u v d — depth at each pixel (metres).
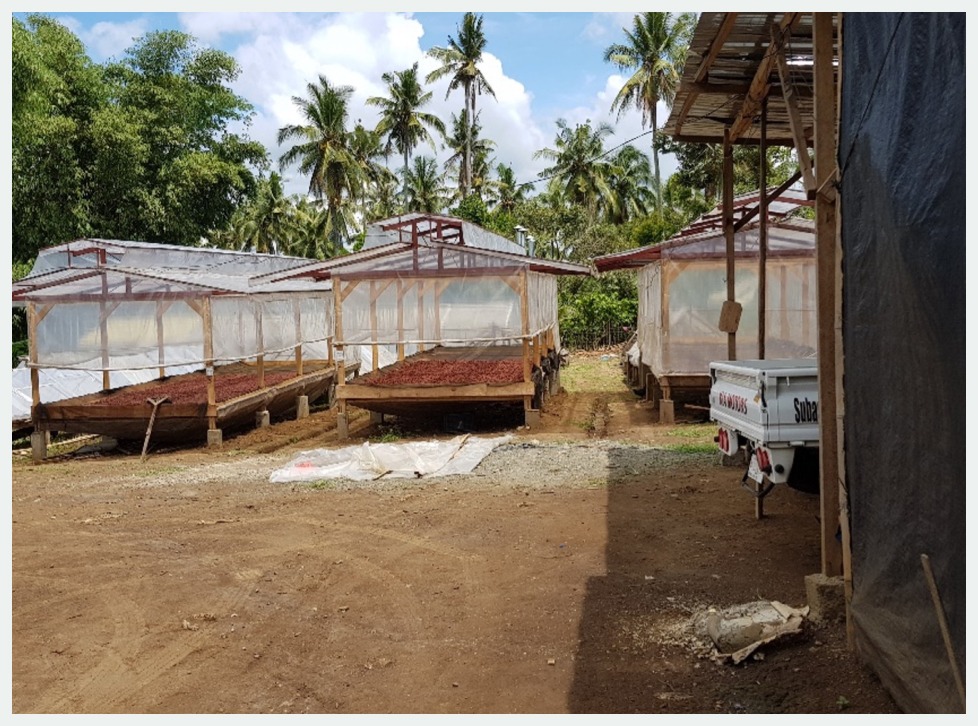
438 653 4.31
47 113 22.92
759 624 4.12
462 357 16.89
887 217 3.20
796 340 12.24
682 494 7.27
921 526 3.00
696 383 12.29
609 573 5.36
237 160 32.47
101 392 13.71
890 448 3.27
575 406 14.95
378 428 13.26
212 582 5.55
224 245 50.53
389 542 6.29
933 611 2.93
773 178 31.69
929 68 2.83
